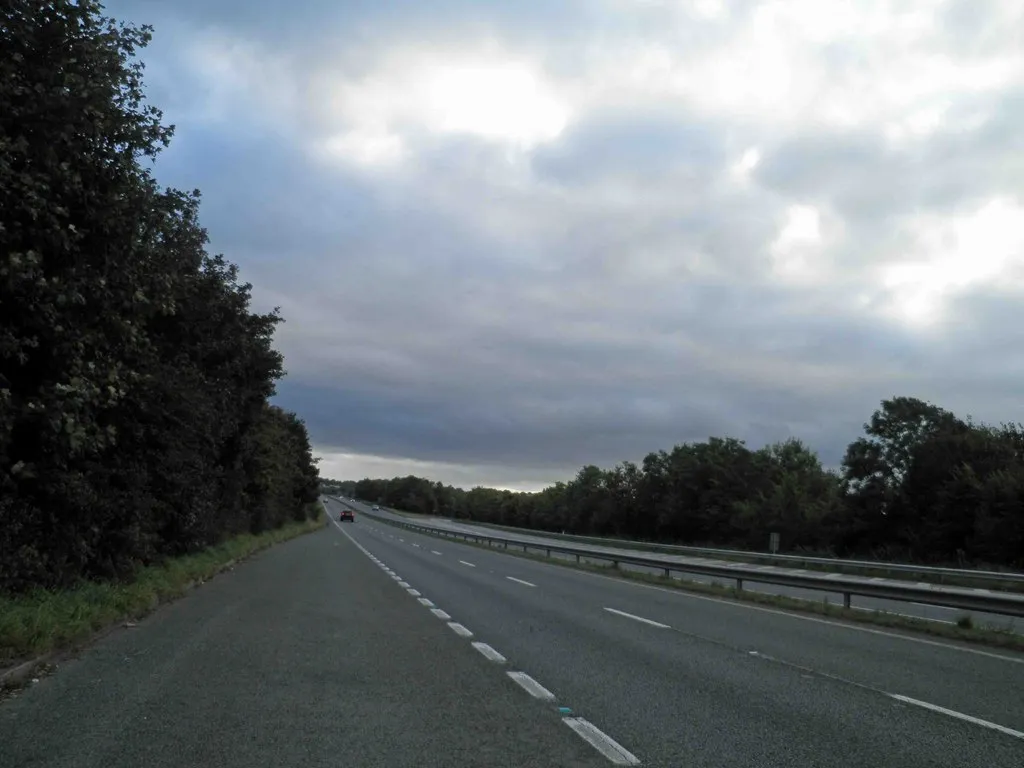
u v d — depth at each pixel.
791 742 6.65
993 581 26.14
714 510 69.62
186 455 19.05
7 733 6.36
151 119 11.16
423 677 8.96
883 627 14.90
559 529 106.50
